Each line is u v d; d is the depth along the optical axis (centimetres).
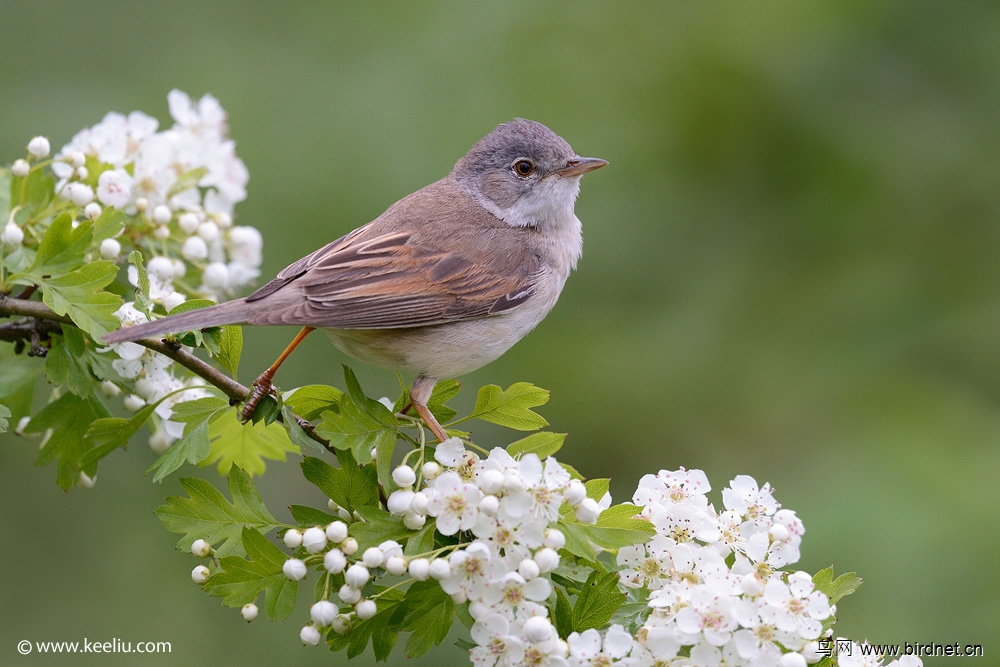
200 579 620
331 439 616
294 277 785
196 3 1424
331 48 1408
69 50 1363
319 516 620
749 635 568
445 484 584
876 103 1470
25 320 762
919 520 1095
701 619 568
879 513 1106
